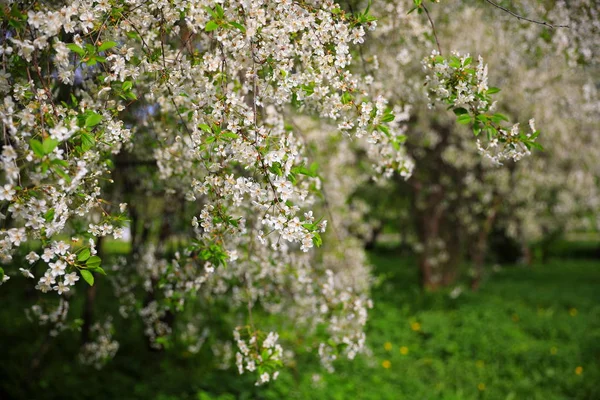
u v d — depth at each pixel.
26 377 4.59
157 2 1.88
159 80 2.18
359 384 5.52
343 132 2.14
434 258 10.54
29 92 1.72
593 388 5.85
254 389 4.90
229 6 1.86
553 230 14.48
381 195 10.56
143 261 4.08
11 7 1.65
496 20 4.32
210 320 5.39
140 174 3.83
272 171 1.80
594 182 9.29
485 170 9.07
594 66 4.37
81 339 5.34
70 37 2.00
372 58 2.88
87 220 2.92
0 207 1.74
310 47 2.11
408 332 7.54
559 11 3.49
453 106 2.11
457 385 5.95
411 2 3.35
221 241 2.26
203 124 1.83
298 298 4.29
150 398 4.70
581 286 12.21
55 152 1.46
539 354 6.74
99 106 2.00
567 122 7.03
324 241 5.69
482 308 9.02
